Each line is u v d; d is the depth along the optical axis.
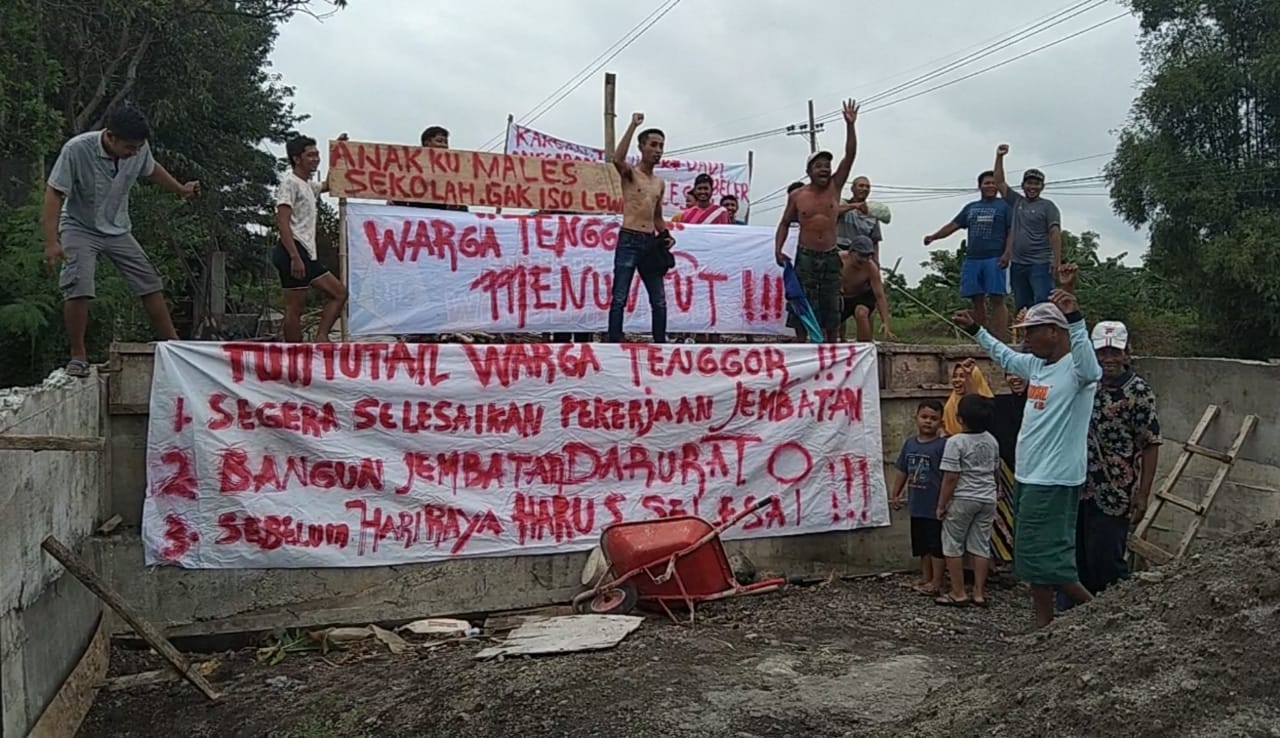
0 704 4.32
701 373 7.96
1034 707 3.86
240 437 6.77
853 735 4.59
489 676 5.74
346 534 6.99
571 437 7.59
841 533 8.50
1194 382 8.97
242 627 6.79
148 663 6.42
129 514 6.82
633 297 9.20
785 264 9.20
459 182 8.66
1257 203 24.55
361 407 7.06
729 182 12.84
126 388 6.76
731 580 7.37
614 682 5.53
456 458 7.29
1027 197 10.30
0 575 4.36
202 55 19.56
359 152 8.38
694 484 7.92
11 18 12.32
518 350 7.46
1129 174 25.86
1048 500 5.73
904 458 8.12
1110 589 4.78
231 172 23.61
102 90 17.02
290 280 7.84
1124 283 30.70
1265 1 24.44
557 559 7.55
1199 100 24.72
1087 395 5.73
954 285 24.58
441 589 7.24
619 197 9.18
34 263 8.23
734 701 5.25
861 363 8.48
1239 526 8.41
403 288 8.49
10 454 4.54
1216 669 3.59
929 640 6.67
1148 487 6.48
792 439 8.23
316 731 5.24
